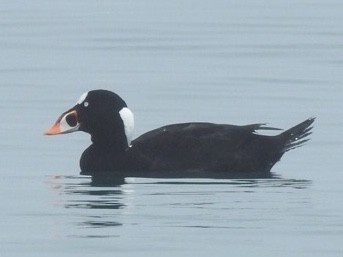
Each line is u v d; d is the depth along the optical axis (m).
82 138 19.98
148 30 30.28
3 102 22.47
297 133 18.02
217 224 14.77
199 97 22.84
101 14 33.03
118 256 13.52
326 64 26.02
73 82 24.30
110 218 15.05
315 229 14.57
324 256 13.55
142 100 22.66
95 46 28.12
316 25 31.14
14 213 15.32
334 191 16.45
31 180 17.20
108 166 17.72
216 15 32.88
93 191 16.48
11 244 13.98
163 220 14.95
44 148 19.25
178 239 14.15
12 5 34.81
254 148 17.77
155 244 13.95
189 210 15.42
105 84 24.09
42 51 27.50
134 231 14.46
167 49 27.78
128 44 28.38
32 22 31.53
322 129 20.33
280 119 21.14
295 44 28.34
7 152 18.94
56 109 21.94
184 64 26.08
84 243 13.99
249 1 35.59
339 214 15.22
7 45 28.23
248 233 14.39
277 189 16.55
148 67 25.78
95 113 17.89
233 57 26.84
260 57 26.81
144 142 17.88
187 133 17.86
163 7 34.47
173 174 17.55
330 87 23.69
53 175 17.55
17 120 21.05
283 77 24.64
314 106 22.05
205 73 25.11
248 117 21.30
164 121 21.00
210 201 15.87
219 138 17.78
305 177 17.36
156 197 16.09
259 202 15.81
